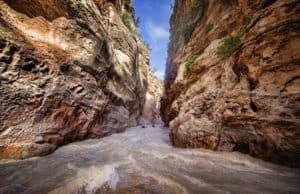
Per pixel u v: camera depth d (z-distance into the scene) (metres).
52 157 5.05
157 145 7.66
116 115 12.46
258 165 4.16
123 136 10.52
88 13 9.43
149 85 40.81
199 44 11.50
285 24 4.92
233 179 3.45
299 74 4.42
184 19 15.55
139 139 9.55
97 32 10.20
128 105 16.75
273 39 5.22
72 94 7.26
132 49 20.86
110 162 4.70
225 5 9.41
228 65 7.20
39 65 5.90
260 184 3.18
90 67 9.02
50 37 6.94
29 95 5.22
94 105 8.83
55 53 6.84
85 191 2.92
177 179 3.46
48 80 6.11
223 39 8.44
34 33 6.27
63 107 6.56
